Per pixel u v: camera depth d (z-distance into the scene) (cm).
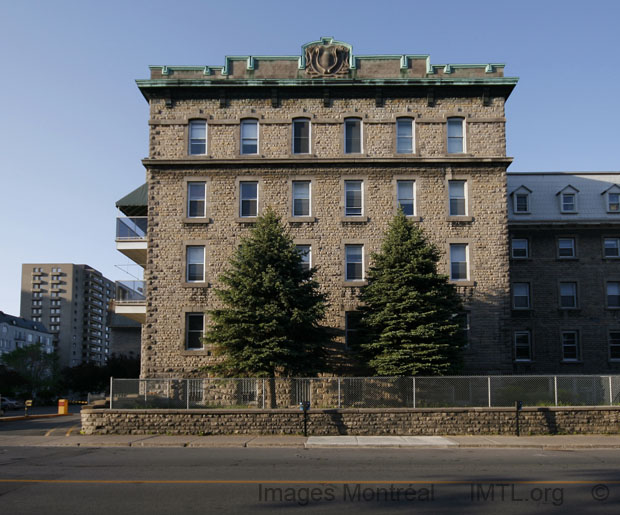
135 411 2114
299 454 1633
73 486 1112
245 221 2848
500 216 2858
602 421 2091
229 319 2362
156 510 914
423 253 2453
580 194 3734
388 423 2083
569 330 3547
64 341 15175
